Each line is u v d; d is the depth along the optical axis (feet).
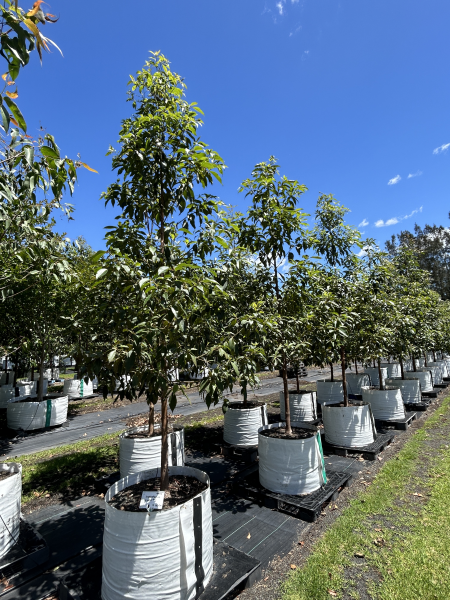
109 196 9.41
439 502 11.12
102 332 9.28
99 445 19.24
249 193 13.67
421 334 24.18
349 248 19.58
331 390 26.00
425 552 8.64
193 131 8.98
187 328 7.71
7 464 10.02
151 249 7.63
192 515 7.20
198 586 7.05
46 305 19.57
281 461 11.70
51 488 13.55
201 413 26.66
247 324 8.17
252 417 16.88
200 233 9.38
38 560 8.72
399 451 16.58
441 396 30.63
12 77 4.74
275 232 13.26
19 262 13.61
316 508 10.50
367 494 12.09
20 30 4.34
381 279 18.56
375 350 17.90
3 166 7.05
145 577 6.56
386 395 21.16
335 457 16.06
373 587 7.58
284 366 13.33
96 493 13.07
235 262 9.53
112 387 8.48
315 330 13.29
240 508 11.55
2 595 7.74
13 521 8.95
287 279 13.30
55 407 24.41
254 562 8.14
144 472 9.57
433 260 111.86
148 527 6.72
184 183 8.93
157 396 8.54
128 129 9.18
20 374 28.07
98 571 7.97
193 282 6.70
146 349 7.85
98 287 7.89
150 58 9.02
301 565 8.48
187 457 16.88
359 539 9.34
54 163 6.38
